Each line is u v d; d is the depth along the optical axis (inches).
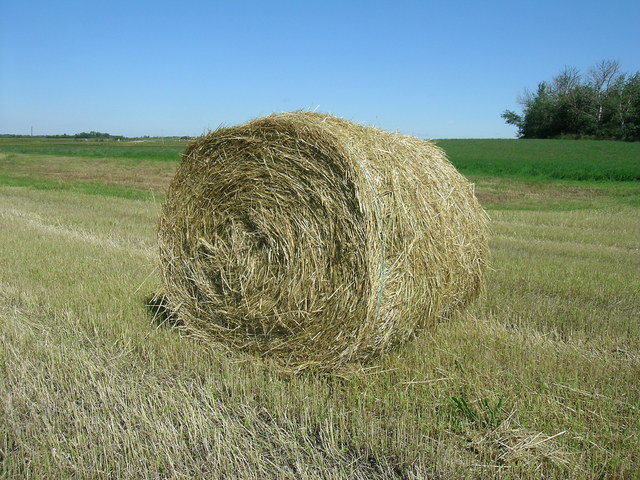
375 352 197.0
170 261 234.5
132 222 498.6
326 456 148.7
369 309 182.7
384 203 186.2
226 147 218.4
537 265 343.6
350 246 186.4
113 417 161.5
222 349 217.9
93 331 231.5
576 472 138.0
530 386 178.5
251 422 163.9
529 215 599.8
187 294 230.5
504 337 219.1
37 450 147.8
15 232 434.0
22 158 1569.9
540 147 1891.0
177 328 232.5
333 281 191.3
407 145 213.9
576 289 291.4
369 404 171.6
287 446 152.1
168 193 236.1
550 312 253.1
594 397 170.9
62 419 162.7
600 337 226.4
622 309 262.7
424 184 204.5
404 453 148.3
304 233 197.2
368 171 186.7
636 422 158.4
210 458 145.3
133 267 329.4
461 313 238.1
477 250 228.4
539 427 156.3
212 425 159.0
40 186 839.1
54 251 367.9
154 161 1467.8
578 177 1138.7
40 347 207.8
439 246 203.2
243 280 211.8
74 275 309.1
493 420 158.9
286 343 203.5
